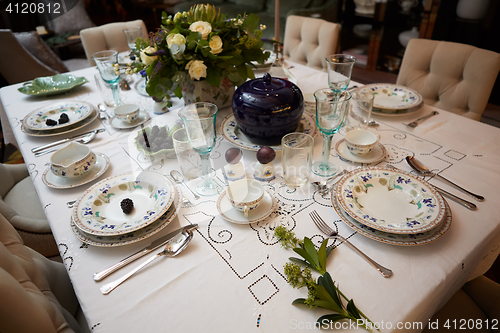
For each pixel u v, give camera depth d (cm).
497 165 89
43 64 232
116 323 56
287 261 66
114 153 103
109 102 139
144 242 71
